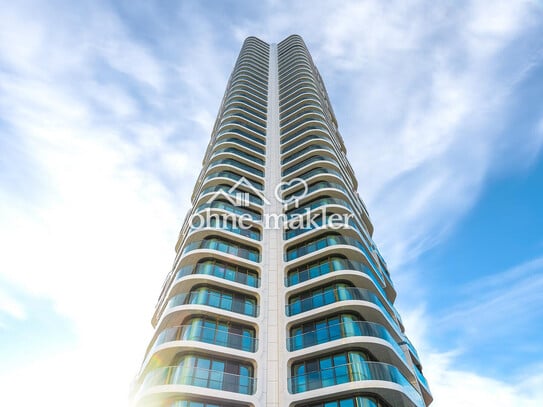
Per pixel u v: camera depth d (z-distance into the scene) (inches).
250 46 2743.6
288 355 745.6
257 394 679.7
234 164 1373.0
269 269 968.3
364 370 658.8
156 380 653.3
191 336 732.7
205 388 645.3
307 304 833.5
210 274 887.7
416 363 920.9
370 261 984.3
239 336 776.9
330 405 651.5
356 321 749.9
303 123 1605.6
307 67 2250.2
